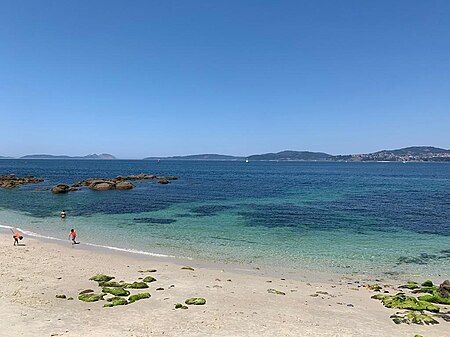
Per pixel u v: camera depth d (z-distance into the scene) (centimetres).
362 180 12431
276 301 2005
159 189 8712
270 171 19475
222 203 6259
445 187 9512
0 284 2200
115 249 3228
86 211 5412
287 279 2467
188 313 1800
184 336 1543
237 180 12225
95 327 1617
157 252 3144
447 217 4878
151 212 5306
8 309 1808
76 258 2888
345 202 6412
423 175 15638
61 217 4872
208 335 1558
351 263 2864
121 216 4978
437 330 1642
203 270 2625
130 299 1961
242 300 2012
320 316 1800
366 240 3597
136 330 1593
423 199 6844
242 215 5034
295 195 7519
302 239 3628
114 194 7588
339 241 3547
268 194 7706
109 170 19412
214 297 2050
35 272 2478
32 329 1582
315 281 2441
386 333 1608
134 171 18400
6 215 5100
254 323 1695
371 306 1956
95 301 1948
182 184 10319
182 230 4047
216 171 19100
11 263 2688
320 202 6419
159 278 2400
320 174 16512
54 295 2041
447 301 2008
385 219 4716
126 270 2584
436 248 3297
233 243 3472
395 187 9531
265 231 3997
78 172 17088
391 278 2527
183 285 2261
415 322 1725
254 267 2742
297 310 1877
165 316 1758
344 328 1658
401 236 3759
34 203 6253
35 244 3366
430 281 2350
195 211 5391
